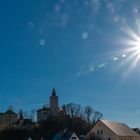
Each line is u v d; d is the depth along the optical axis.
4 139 123.62
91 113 148.50
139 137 101.62
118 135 89.31
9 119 164.50
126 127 101.88
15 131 126.06
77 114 147.62
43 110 160.12
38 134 126.38
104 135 91.56
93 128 94.81
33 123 147.50
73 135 92.06
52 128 129.00
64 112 149.25
